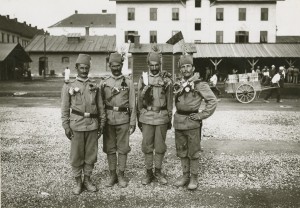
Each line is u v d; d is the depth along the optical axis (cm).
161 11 5322
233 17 5275
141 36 5362
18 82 4091
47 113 1416
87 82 538
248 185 564
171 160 717
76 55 5997
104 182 580
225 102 1942
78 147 528
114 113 551
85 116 527
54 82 4125
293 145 856
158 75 568
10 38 7819
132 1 5309
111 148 561
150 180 578
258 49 4403
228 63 4778
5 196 513
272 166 668
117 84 554
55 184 565
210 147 836
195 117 534
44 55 5550
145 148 567
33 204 486
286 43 4519
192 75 551
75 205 484
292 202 495
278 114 1427
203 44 4528
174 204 488
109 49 5953
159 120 558
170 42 2122
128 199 507
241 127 1112
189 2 5247
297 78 4172
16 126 1091
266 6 5247
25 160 699
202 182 579
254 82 1912
